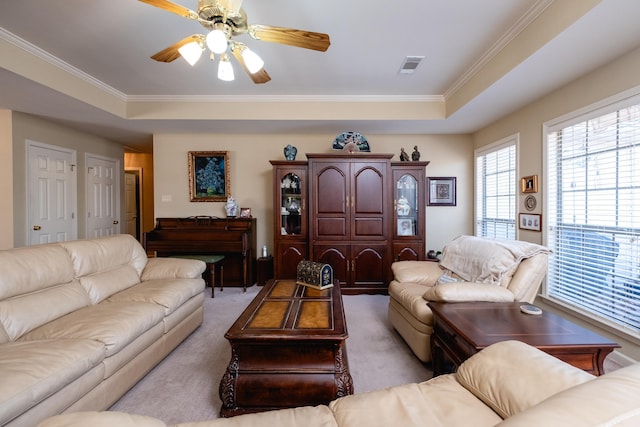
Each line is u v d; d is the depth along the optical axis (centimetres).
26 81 266
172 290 236
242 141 456
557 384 94
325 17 222
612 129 231
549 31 202
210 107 379
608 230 234
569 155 273
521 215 336
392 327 285
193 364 218
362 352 235
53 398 128
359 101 380
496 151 392
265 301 211
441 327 183
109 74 314
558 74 251
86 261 225
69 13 216
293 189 416
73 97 305
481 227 431
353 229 396
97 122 390
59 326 170
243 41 253
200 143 454
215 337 264
